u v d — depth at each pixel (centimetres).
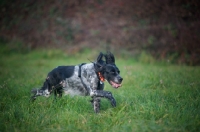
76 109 702
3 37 2647
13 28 2658
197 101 715
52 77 759
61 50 2331
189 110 647
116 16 2236
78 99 760
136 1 2133
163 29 1967
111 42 2186
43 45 2477
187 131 550
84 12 2416
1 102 750
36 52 2358
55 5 2541
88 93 726
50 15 2541
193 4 1912
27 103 749
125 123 606
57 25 2492
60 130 587
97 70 698
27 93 862
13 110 679
